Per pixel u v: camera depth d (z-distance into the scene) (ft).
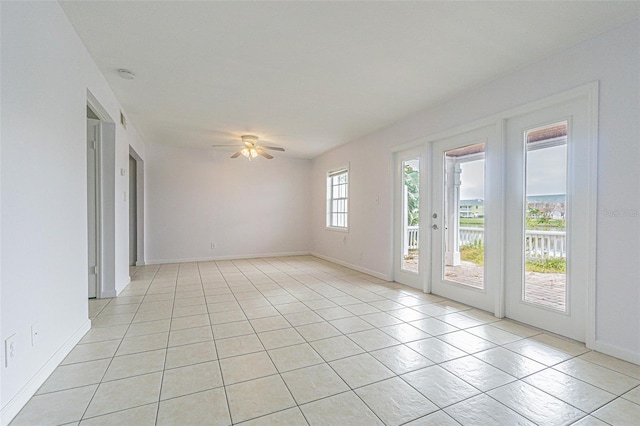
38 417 5.00
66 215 7.00
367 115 13.56
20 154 5.16
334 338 8.28
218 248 21.76
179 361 6.97
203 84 10.38
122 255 13.24
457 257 11.69
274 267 18.93
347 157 18.97
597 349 7.45
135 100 11.85
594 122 7.43
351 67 9.16
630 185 6.87
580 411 5.24
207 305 11.17
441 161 12.30
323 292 13.01
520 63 8.87
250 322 9.46
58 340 6.66
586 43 7.60
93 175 11.71
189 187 20.92
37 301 5.71
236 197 22.26
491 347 7.72
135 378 6.22
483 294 10.59
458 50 8.18
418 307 10.96
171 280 15.24
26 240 5.34
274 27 7.21
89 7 6.53
